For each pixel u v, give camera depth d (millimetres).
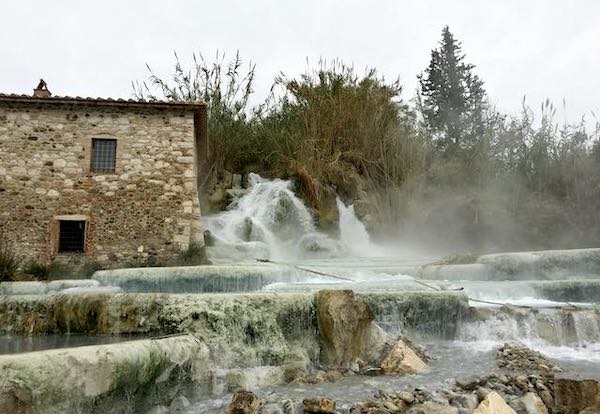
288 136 24422
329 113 24594
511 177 21953
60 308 8195
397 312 9055
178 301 8102
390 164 23875
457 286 10758
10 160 14609
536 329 8914
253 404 5961
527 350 8117
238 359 7625
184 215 15094
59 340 7418
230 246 16672
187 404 6371
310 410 5840
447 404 5879
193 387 6684
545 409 5957
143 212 14938
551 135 22391
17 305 8352
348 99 24922
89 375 5043
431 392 6438
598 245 18250
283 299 8250
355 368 7715
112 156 15234
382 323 8945
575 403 5957
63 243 14609
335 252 18656
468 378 6809
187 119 15695
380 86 26203
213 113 24922
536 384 6582
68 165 14828
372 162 24016
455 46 40969
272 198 21578
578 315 8852
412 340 8891
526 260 13203
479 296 10617
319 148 23891
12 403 4410
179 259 14641
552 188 21609
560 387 6113
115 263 14508
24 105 14875
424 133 25406
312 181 22141
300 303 8289
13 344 7062
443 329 9156
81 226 14766
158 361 5992
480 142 23875
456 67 40000
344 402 6148
